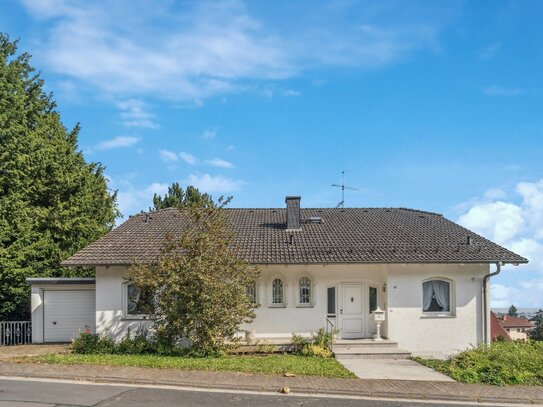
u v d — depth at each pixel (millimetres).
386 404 11930
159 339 18625
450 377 14891
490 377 14406
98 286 21109
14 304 26047
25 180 27609
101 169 34812
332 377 14438
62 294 22969
